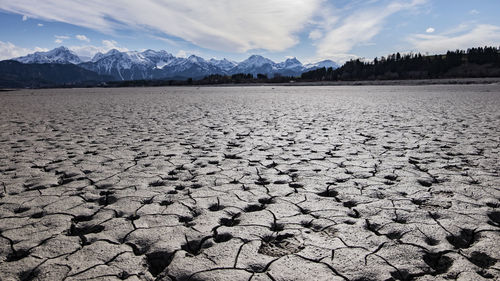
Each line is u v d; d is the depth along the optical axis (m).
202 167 5.12
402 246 2.57
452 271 2.23
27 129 9.37
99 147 6.73
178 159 5.62
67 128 9.55
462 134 7.64
